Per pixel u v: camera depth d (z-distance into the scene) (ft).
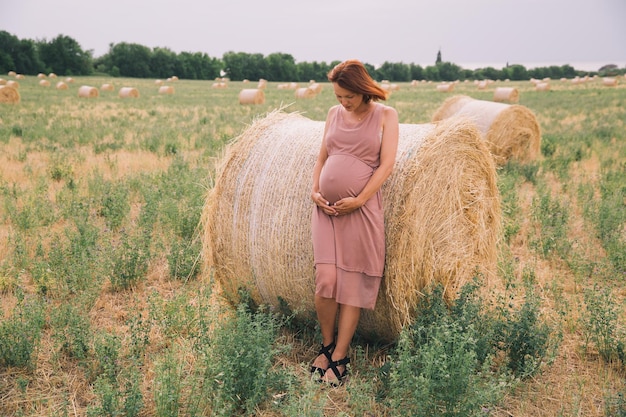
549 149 43.68
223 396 11.23
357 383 12.17
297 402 10.53
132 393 10.91
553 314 15.71
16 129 48.96
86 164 34.86
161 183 27.96
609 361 13.38
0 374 12.52
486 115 41.78
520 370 12.51
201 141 45.27
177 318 14.58
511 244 21.68
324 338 12.97
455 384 10.22
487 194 14.58
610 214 23.22
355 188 12.03
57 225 23.13
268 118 15.85
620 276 18.17
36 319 13.37
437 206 12.89
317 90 132.87
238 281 15.17
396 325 13.03
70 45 298.56
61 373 12.63
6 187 27.25
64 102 92.63
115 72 303.48
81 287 16.79
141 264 18.47
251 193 14.43
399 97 119.44
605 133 52.42
